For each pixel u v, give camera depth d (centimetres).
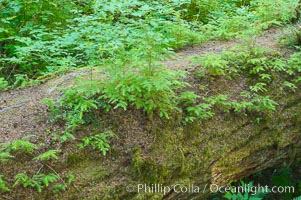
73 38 513
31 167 280
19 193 265
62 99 336
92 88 334
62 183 280
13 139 298
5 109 344
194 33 530
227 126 366
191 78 397
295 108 418
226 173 356
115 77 334
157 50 350
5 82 409
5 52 538
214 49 497
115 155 307
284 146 398
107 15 608
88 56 485
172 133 334
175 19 571
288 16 558
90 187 286
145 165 305
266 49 450
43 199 269
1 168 274
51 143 299
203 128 353
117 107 330
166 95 340
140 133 323
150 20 540
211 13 670
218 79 406
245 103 379
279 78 432
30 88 394
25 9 559
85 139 305
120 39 475
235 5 747
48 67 464
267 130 389
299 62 449
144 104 331
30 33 516
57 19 585
